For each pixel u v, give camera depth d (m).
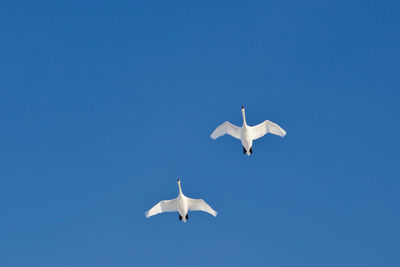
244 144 49.34
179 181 45.22
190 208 46.44
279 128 48.03
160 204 46.41
